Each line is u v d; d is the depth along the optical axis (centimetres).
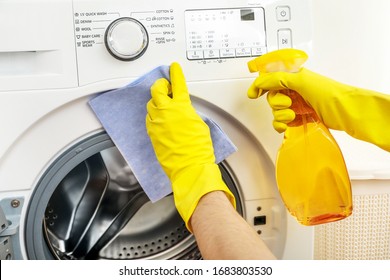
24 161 77
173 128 73
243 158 85
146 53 77
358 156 116
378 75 120
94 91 76
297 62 74
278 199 87
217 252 58
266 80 74
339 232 100
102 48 75
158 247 94
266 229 88
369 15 116
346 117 74
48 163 79
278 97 75
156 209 94
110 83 76
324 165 77
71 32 75
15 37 73
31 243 79
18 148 77
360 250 99
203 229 63
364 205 97
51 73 75
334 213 79
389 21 118
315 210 78
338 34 117
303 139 77
